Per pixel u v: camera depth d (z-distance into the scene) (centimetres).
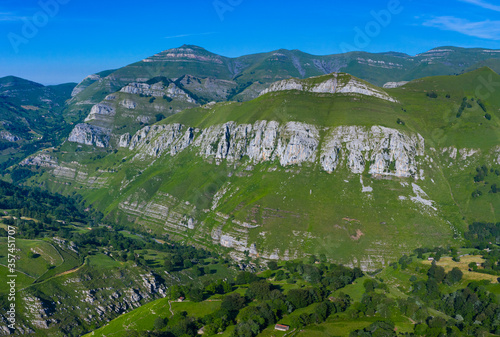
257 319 16950
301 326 16925
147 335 16300
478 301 17638
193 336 16625
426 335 15700
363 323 17162
